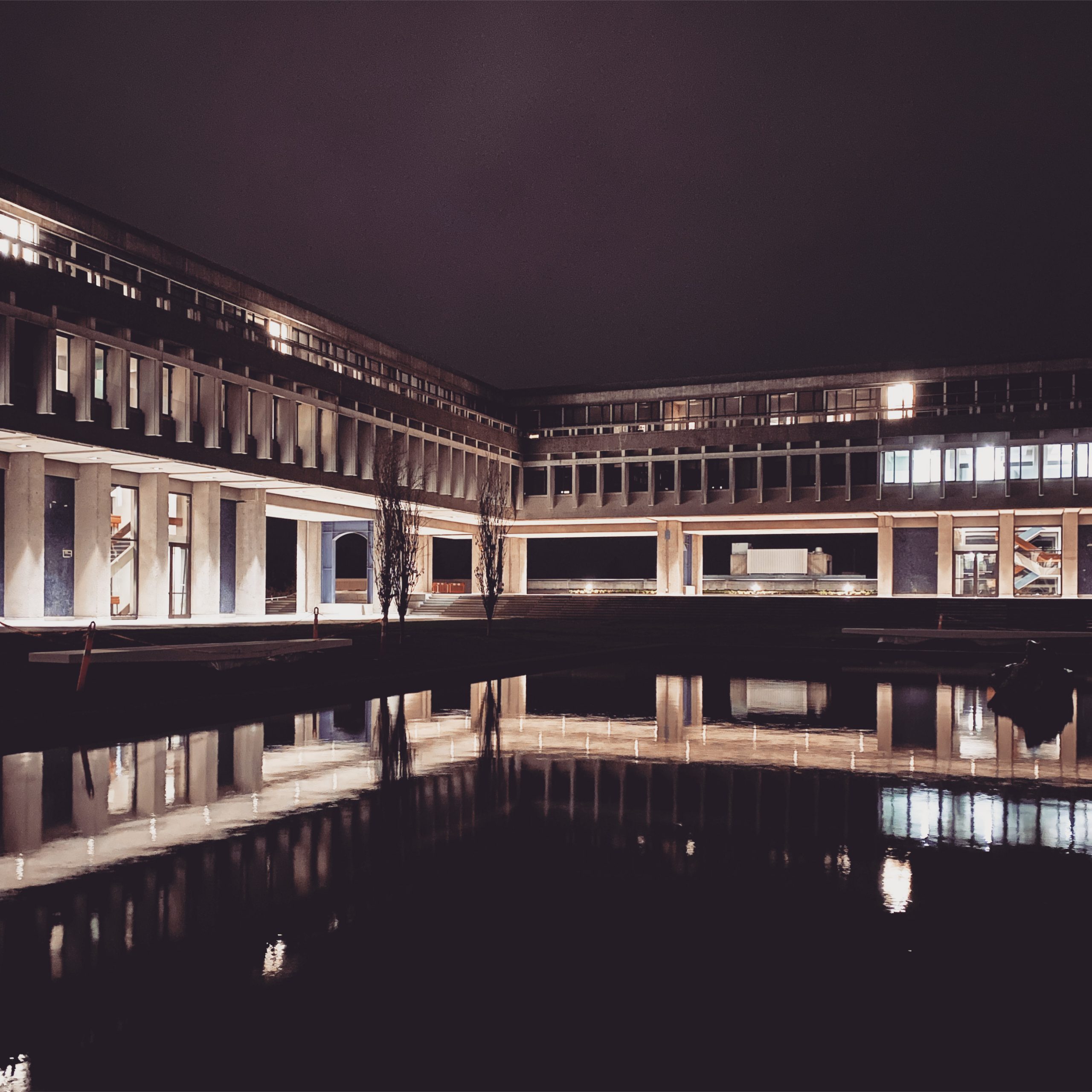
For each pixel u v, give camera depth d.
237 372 39.00
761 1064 4.55
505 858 8.09
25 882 7.34
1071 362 54.34
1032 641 21.39
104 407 32.66
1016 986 5.43
